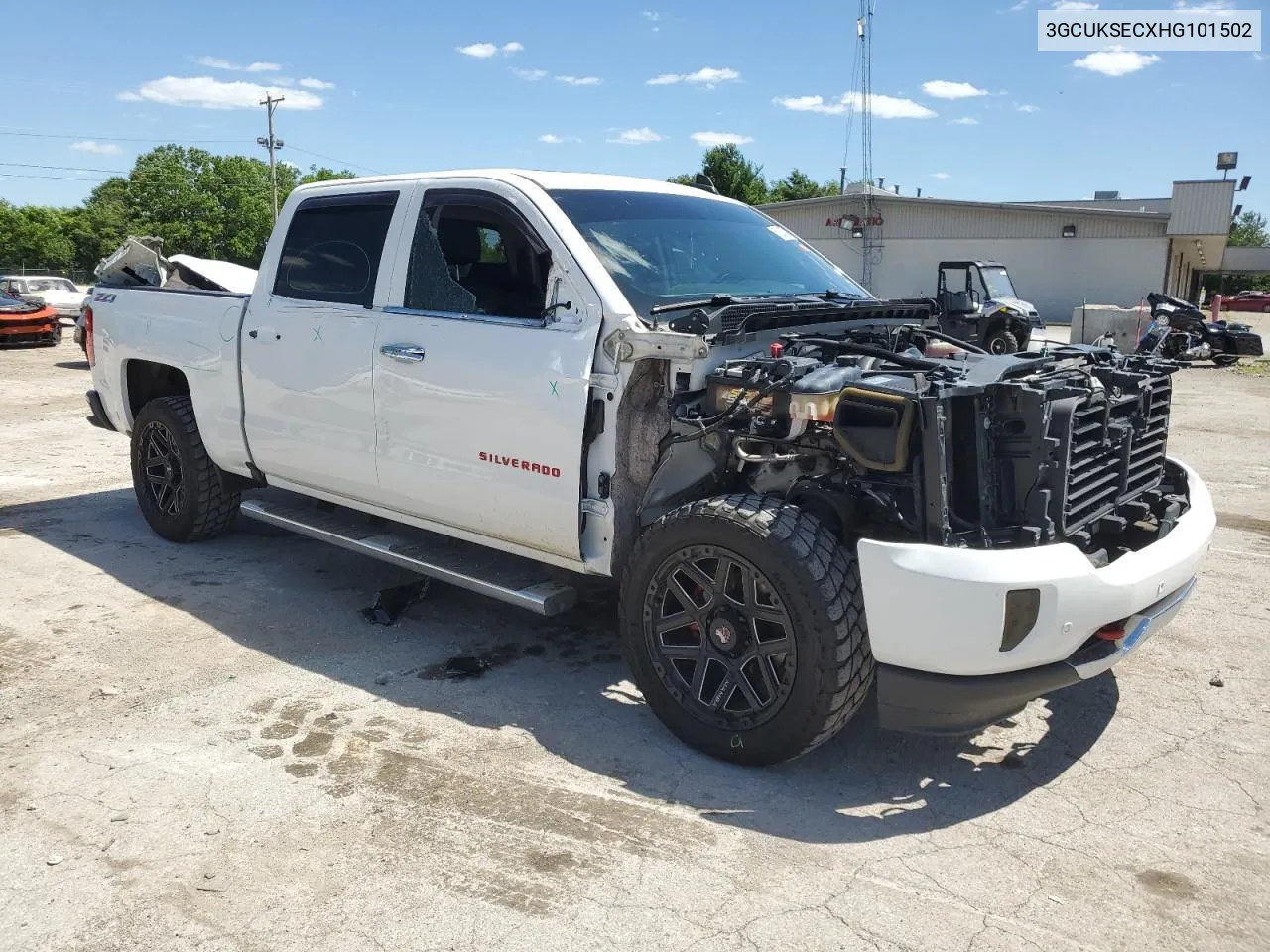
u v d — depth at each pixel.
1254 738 3.76
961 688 3.06
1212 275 87.62
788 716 3.25
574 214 3.99
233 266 6.81
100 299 6.26
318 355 4.62
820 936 2.61
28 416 11.17
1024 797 3.33
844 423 3.18
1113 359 3.93
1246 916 2.71
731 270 4.34
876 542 3.05
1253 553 6.17
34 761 3.46
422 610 4.98
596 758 3.55
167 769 3.42
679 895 2.77
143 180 70.25
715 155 52.78
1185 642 4.70
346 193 4.71
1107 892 2.82
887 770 3.50
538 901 2.74
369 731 3.72
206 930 2.61
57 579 5.38
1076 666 3.15
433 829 3.08
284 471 5.02
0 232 73.44
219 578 5.42
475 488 4.03
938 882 2.85
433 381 4.09
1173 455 9.63
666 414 3.76
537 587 4.02
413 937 2.60
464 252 4.18
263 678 4.17
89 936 2.59
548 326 3.77
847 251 40.88
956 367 3.38
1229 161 35.81
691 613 3.48
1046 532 3.18
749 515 3.26
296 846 2.99
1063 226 38.34
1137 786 3.41
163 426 5.80
